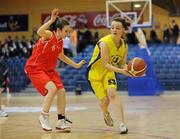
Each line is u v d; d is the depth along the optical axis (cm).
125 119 838
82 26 2731
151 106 1196
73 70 2177
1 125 753
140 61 591
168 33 2420
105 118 673
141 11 2095
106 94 646
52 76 661
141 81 1784
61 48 657
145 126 716
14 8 2827
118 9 2122
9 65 2266
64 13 2762
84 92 2066
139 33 1825
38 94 2080
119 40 634
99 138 575
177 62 2122
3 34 2828
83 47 2352
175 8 2584
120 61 659
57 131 655
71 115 950
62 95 659
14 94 2091
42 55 645
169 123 763
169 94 1864
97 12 2716
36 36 2398
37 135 615
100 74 647
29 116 930
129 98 1605
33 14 2812
